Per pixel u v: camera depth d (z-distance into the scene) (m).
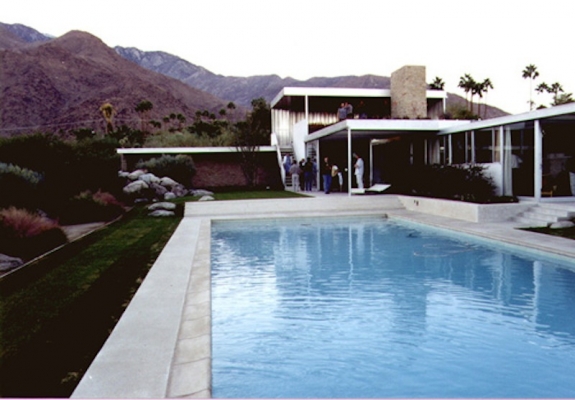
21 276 7.05
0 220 9.49
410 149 21.48
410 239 11.53
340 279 8.02
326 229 13.53
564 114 11.87
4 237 9.13
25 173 13.95
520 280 7.48
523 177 14.07
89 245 9.91
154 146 31.77
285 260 9.60
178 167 26.56
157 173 26.33
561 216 11.38
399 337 5.38
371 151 24.64
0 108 184.88
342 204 17.09
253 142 28.45
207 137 34.53
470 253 9.55
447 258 9.23
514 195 14.30
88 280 6.75
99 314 5.17
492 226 11.63
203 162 29.75
